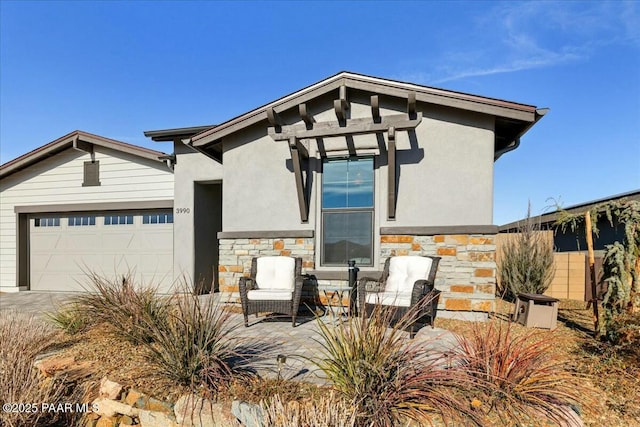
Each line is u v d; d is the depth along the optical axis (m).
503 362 3.00
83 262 10.81
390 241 6.53
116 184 10.53
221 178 9.48
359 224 6.93
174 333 3.59
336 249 7.00
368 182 6.95
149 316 4.50
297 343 4.66
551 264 7.71
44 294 10.35
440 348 4.12
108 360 4.07
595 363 3.66
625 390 3.16
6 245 11.25
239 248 7.34
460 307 6.08
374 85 6.57
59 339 4.86
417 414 2.66
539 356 3.29
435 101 6.28
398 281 5.80
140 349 4.32
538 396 2.83
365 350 2.95
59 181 10.95
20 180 11.24
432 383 2.89
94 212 10.83
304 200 6.99
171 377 3.44
